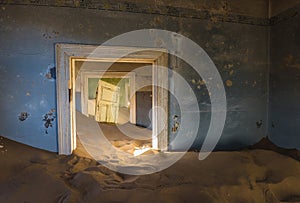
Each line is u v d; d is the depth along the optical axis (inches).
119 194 61.4
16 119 85.6
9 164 71.6
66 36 88.3
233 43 109.4
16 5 83.7
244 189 67.4
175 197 61.5
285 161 88.9
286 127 106.0
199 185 68.4
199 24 104.0
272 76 113.4
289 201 65.3
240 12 109.7
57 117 89.1
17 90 85.3
